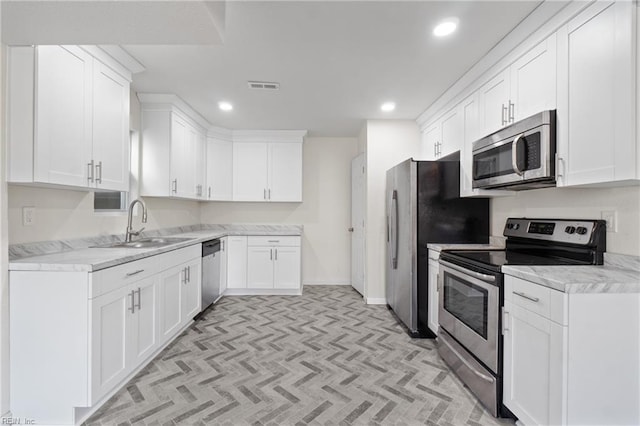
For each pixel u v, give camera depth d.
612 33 1.39
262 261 4.19
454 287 2.23
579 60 1.55
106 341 1.76
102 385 1.72
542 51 1.80
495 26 1.91
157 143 3.14
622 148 1.35
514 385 1.62
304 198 4.88
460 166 2.79
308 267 4.89
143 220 2.80
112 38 1.58
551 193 2.12
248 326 3.05
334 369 2.22
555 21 1.68
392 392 1.94
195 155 3.77
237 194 4.45
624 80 1.34
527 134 1.82
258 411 1.75
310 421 1.67
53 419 1.63
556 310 1.36
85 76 1.95
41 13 1.36
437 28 1.94
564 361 1.32
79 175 1.90
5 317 1.61
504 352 1.70
